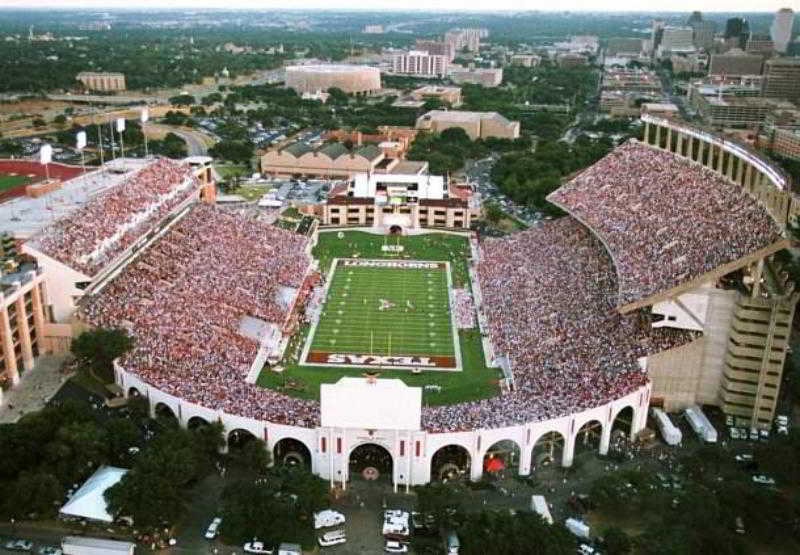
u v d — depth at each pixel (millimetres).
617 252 138625
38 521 87562
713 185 138250
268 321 140125
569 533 83562
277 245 177375
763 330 107562
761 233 110125
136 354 115375
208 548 84438
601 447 104062
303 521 85812
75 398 112500
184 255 153875
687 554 79812
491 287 157750
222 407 101312
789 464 95375
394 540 86188
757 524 87562
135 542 84812
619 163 175625
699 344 112000
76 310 124688
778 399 119250
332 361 130000
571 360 118125
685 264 118250
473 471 97000
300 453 100875
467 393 119500
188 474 89062
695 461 97438
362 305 155500
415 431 93375
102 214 142125
